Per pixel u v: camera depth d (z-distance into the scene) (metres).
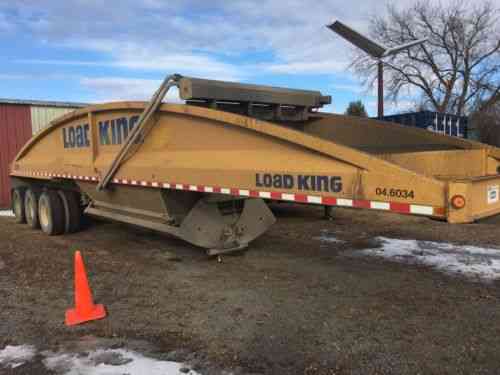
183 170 5.42
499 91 30.59
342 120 6.72
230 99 5.53
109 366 3.44
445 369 3.36
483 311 4.47
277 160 4.45
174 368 3.39
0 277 5.79
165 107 5.70
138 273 5.87
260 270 5.95
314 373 3.32
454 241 7.57
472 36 31.39
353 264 6.23
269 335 3.95
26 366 3.47
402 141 6.07
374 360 3.50
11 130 14.46
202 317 4.37
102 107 6.84
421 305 4.64
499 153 4.76
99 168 6.89
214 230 6.23
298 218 9.90
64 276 5.80
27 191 9.72
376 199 3.62
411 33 32.31
